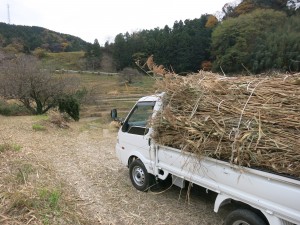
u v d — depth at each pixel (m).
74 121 17.92
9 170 5.84
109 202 5.06
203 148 3.83
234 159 3.42
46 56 79.00
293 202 2.83
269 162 3.08
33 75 18.86
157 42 65.81
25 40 90.00
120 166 7.33
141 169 5.45
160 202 5.07
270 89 3.65
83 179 6.29
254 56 34.19
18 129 11.74
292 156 2.96
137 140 5.46
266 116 3.37
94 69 68.94
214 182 3.82
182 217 4.53
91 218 4.43
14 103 20.52
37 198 4.46
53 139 10.64
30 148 8.62
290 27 48.25
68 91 20.05
